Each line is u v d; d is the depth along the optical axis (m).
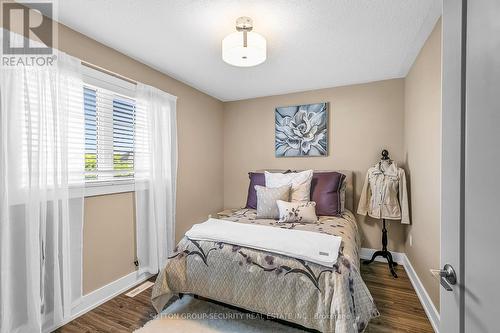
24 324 1.53
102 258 2.10
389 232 2.97
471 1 0.61
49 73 1.66
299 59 2.42
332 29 1.88
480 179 0.57
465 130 0.64
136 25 1.83
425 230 2.02
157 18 1.75
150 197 2.45
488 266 0.53
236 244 1.77
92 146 2.06
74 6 1.61
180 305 2.01
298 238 1.78
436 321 1.71
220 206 3.87
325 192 2.73
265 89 3.36
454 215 0.69
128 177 2.39
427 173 1.97
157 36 1.99
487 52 0.54
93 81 2.03
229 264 1.73
